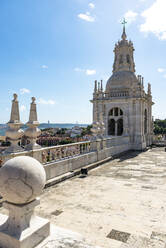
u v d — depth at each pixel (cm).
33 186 376
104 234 526
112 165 1506
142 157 1917
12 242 368
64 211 670
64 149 1186
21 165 380
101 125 1670
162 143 3145
